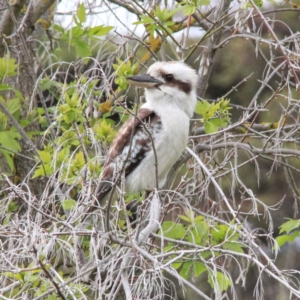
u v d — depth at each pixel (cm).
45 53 1468
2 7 1278
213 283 883
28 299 835
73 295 782
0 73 1126
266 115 1537
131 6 1252
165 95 1098
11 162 1123
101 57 1284
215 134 1113
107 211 842
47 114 1177
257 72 1705
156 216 880
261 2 1080
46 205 937
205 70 1191
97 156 981
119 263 884
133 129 845
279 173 1688
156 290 850
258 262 859
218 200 1198
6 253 823
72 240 930
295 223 1114
